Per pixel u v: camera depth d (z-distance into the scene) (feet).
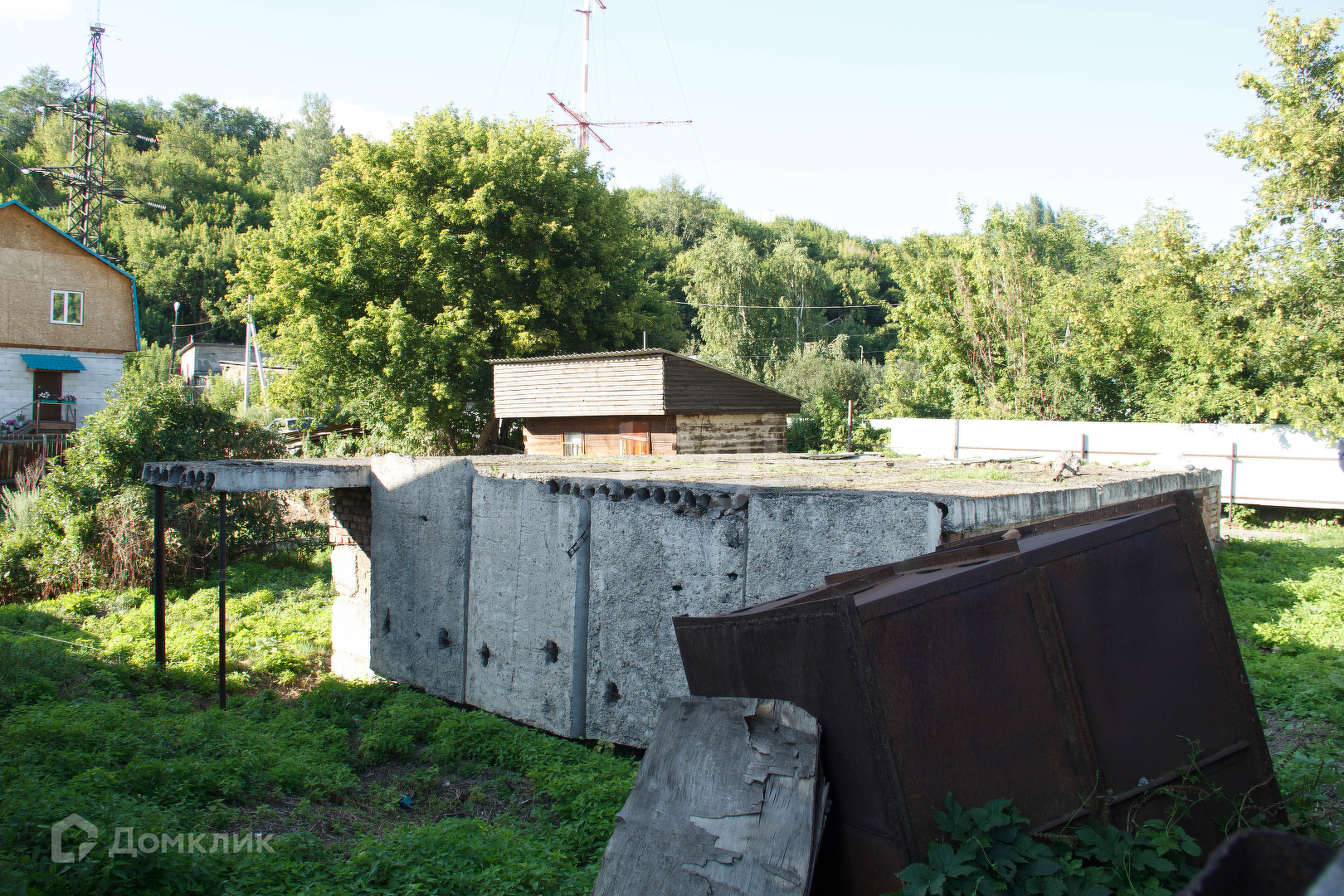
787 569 20.34
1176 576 12.11
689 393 68.69
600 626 24.07
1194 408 73.36
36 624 39.81
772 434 79.30
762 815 10.62
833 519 19.60
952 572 11.51
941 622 10.54
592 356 69.87
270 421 98.02
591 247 97.66
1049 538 12.63
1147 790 10.94
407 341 82.17
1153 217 77.71
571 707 24.40
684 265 193.77
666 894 10.65
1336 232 64.08
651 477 25.96
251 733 22.57
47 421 100.99
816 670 10.78
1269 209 65.36
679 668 22.31
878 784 10.00
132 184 224.94
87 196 130.00
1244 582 36.99
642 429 69.72
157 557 31.65
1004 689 10.68
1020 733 10.64
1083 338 84.28
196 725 22.22
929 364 104.94
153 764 18.06
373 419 86.43
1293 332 64.49
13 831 13.17
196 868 13.16
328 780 19.95
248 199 241.76
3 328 98.99
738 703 11.70
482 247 90.74
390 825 18.30
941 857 9.41
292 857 14.93
